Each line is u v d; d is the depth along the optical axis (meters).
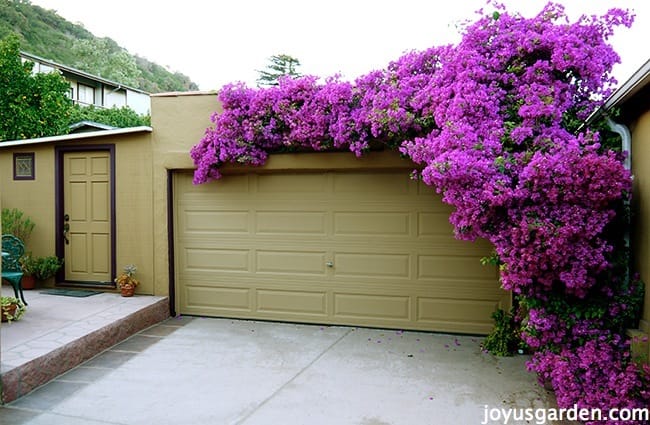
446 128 4.41
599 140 4.33
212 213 6.61
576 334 3.93
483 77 4.77
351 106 5.68
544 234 3.66
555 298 4.02
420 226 5.94
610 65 4.81
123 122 23.64
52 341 4.71
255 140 6.09
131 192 6.80
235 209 6.53
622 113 4.27
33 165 7.25
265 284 6.45
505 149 4.36
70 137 6.93
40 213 7.24
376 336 5.78
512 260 3.84
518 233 3.79
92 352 5.03
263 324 6.32
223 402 3.98
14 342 4.67
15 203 7.34
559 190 3.75
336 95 5.56
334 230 6.21
